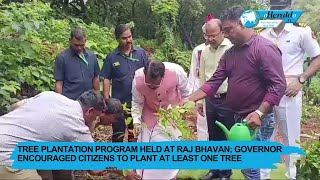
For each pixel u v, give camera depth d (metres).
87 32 9.66
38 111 3.91
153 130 4.59
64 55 5.59
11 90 5.93
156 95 4.61
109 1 12.73
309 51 4.96
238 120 4.06
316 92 11.43
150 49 12.12
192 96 4.32
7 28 6.46
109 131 7.14
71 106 3.94
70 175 4.64
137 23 13.00
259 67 3.86
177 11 12.66
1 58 6.27
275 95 3.73
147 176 4.36
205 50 5.38
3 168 3.91
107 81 5.71
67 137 3.91
